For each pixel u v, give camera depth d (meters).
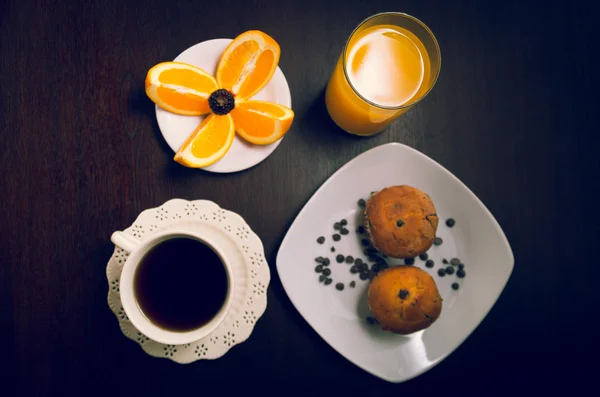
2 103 0.49
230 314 0.44
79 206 0.49
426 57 0.46
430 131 0.52
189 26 0.50
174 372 0.49
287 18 0.51
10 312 0.48
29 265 0.48
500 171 0.52
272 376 0.49
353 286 0.50
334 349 0.49
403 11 0.51
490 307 0.49
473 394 0.51
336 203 0.50
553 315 0.52
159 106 0.46
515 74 0.52
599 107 0.53
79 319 0.49
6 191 0.48
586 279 0.52
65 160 0.49
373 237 0.48
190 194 0.49
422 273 0.48
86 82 0.49
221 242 0.45
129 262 0.39
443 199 0.50
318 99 0.51
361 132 0.49
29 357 0.48
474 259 0.51
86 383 0.48
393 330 0.47
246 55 0.47
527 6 0.52
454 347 0.49
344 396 0.50
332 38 0.51
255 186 0.50
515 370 0.51
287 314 0.49
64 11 0.49
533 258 0.52
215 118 0.47
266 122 0.46
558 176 0.52
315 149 0.50
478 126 0.52
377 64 0.46
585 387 0.51
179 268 0.43
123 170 0.49
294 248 0.48
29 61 0.49
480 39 0.52
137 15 0.49
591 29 0.53
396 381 0.48
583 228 0.52
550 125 0.52
